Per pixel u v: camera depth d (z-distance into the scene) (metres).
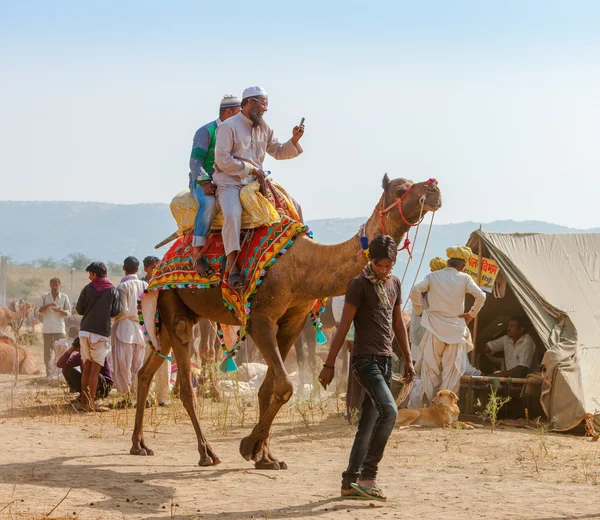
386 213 7.83
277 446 10.20
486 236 13.39
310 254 8.17
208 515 6.70
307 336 15.92
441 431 11.27
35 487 7.52
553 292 13.16
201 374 14.31
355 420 11.62
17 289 80.81
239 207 8.52
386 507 7.04
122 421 12.04
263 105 8.77
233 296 8.52
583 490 7.74
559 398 11.88
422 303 12.67
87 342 13.10
